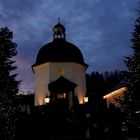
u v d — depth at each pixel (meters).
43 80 35.84
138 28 21.94
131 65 21.05
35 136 9.71
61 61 35.91
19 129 14.84
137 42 21.58
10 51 24.58
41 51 37.81
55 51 36.75
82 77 36.75
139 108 20.41
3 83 23.25
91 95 38.44
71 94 34.50
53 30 39.97
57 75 35.53
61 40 38.91
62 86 34.47
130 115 20.02
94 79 59.00
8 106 21.73
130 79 20.86
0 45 24.23
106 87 56.16
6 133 20.55
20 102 24.02
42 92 35.47
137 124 19.19
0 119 20.98
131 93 20.70
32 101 38.09
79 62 36.66
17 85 24.42
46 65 36.09
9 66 24.25
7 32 24.97
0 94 22.20
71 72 35.78
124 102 20.84
